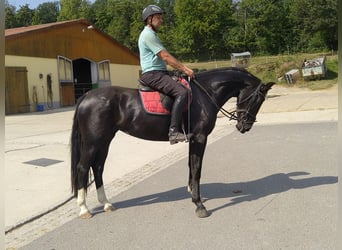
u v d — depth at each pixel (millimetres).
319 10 54219
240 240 4309
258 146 9727
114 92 5301
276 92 27297
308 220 4727
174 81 5090
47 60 25719
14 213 5668
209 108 5340
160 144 10938
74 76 32250
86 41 29578
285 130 11883
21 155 9773
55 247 4453
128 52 34781
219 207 5461
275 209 5203
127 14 90688
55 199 6270
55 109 25578
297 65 34312
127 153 9859
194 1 75188
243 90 5605
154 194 6305
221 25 75875
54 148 10664
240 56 31859
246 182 6648
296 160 7934
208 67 53719
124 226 4969
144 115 5176
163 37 78188
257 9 72188
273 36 70562
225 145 10219
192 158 5312
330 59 35656
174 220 5066
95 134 5160
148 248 4270
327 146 9031
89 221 5227
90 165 5289
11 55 22812
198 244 4281
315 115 14602
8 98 22500
